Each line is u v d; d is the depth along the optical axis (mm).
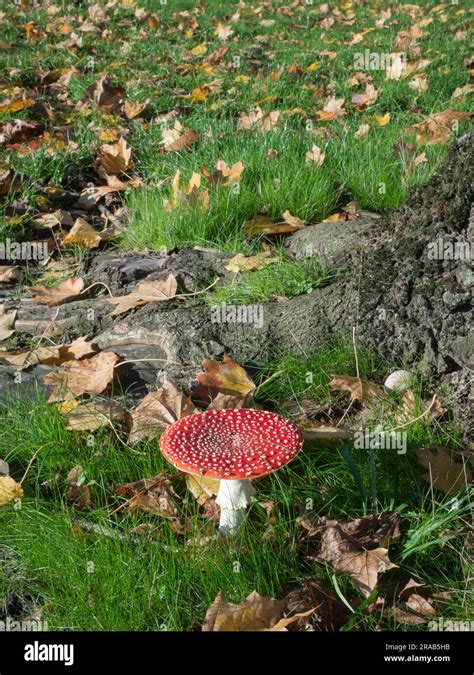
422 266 1383
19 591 1149
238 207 1766
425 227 1390
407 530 1185
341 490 1242
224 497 1170
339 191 1858
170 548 1144
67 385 1388
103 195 2002
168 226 1741
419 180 1831
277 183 1818
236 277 1574
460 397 1335
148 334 1472
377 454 1272
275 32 3590
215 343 1439
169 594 1120
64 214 1920
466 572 1141
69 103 2598
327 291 1472
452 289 1354
